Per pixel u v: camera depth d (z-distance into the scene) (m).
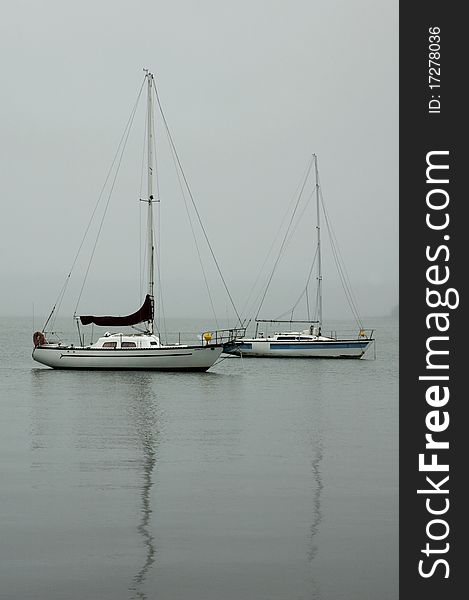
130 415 31.48
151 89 55.03
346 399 38.31
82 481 18.70
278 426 28.25
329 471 19.98
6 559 13.05
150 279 52.03
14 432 26.61
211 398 38.25
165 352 50.28
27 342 123.75
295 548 13.75
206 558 13.16
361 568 12.94
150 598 11.50
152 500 16.86
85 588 11.84
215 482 18.67
